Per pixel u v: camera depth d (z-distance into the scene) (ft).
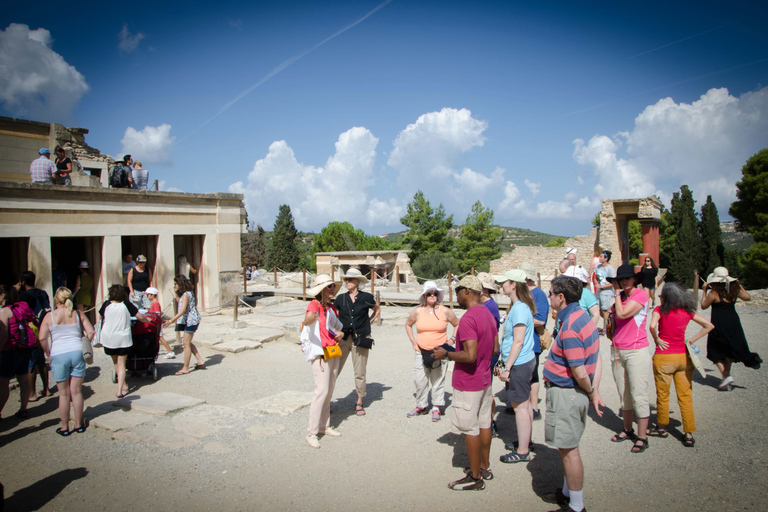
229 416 19.56
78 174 45.01
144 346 26.00
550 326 37.32
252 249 157.58
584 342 12.01
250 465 15.17
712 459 14.96
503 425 18.60
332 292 17.51
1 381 19.45
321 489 13.56
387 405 21.12
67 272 46.37
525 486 13.57
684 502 12.50
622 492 13.08
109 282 38.45
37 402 22.77
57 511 12.76
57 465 15.61
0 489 11.57
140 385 25.43
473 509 12.37
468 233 165.99
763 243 86.79
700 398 21.07
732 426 17.60
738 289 21.75
